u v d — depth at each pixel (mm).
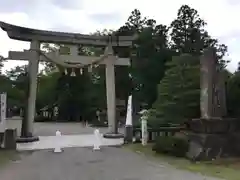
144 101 31469
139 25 36188
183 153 11367
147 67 31094
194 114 12023
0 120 13695
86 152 12977
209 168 9375
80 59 18594
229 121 11062
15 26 16859
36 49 17266
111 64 19062
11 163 10602
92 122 32062
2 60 27641
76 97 36719
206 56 11242
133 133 15867
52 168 9750
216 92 11156
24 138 15930
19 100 19406
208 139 10703
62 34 18016
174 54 31781
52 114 38500
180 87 12375
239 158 10609
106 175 8719
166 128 14922
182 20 37906
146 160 11062
